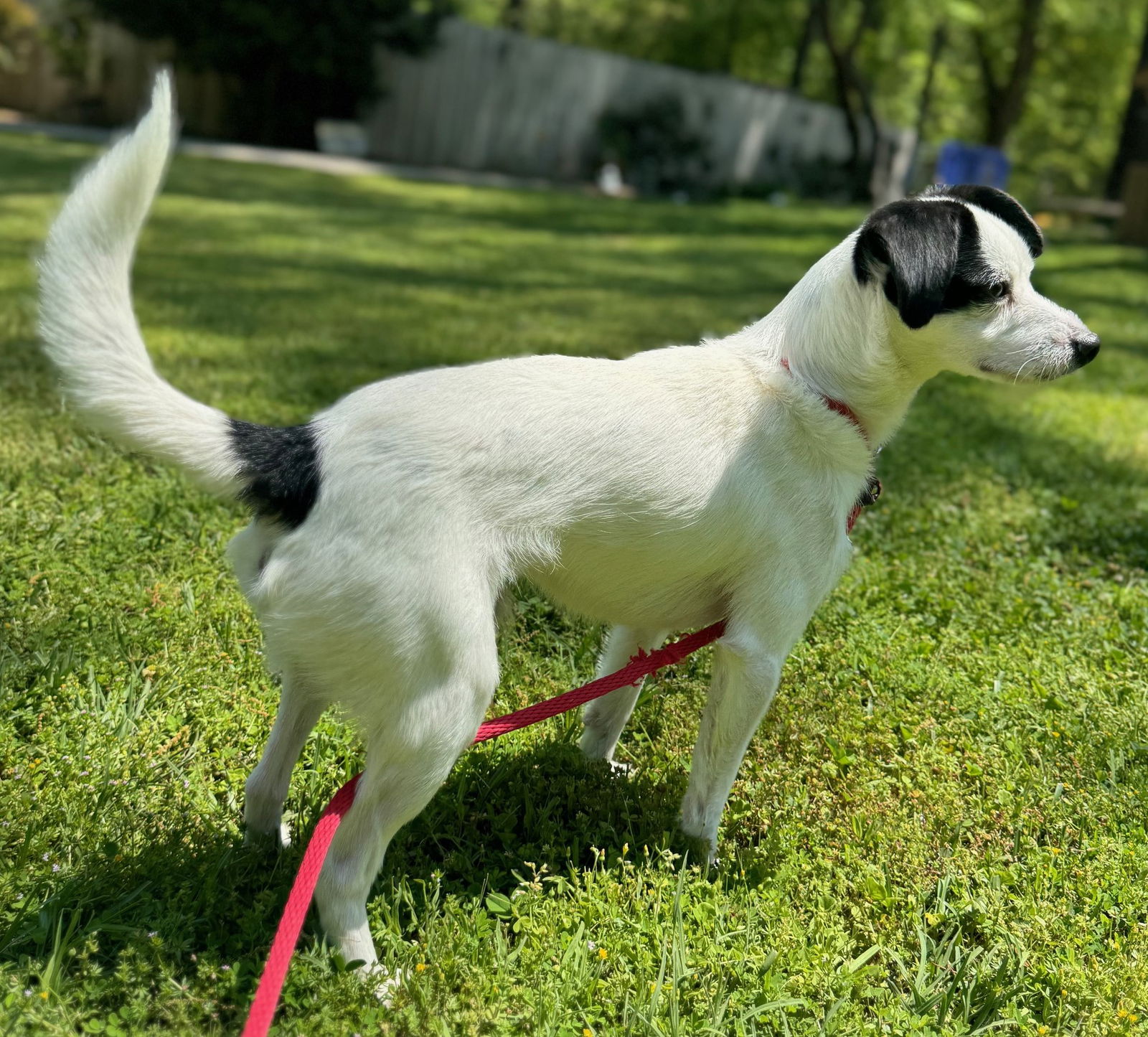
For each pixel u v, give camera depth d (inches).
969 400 77.3
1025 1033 24.7
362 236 138.0
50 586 37.2
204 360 66.5
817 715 36.1
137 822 27.5
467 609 23.1
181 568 39.9
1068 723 36.6
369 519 22.8
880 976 26.2
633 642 31.7
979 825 32.0
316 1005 23.1
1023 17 247.4
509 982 24.5
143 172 21.7
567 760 32.8
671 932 26.5
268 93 236.2
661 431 25.1
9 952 23.6
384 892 27.2
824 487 27.2
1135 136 240.8
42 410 52.2
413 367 69.2
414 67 245.3
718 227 186.4
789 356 27.6
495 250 140.2
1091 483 60.9
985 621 43.3
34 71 240.8
